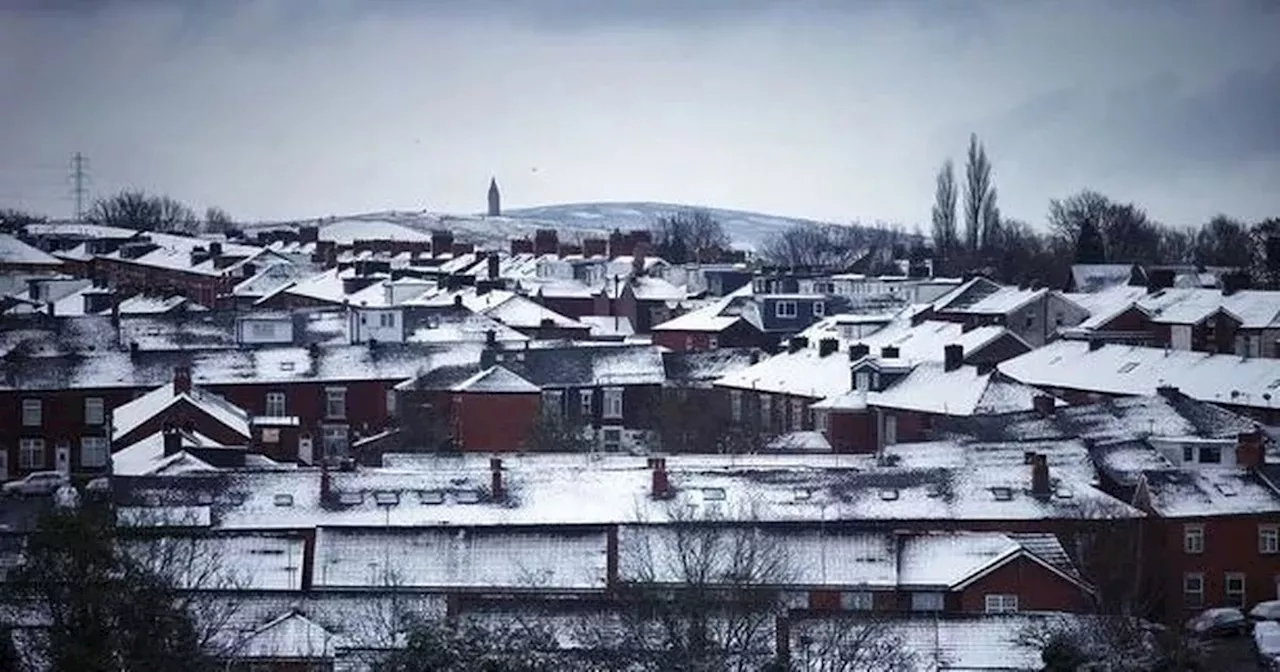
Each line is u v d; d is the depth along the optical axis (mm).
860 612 112750
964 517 137125
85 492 133625
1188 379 190875
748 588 108875
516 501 137875
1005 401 181875
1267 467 146125
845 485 140375
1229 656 130500
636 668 97875
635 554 125562
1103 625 112438
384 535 128500
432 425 194750
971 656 108188
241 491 137125
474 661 91375
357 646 104000
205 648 99750
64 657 90812
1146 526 141000
